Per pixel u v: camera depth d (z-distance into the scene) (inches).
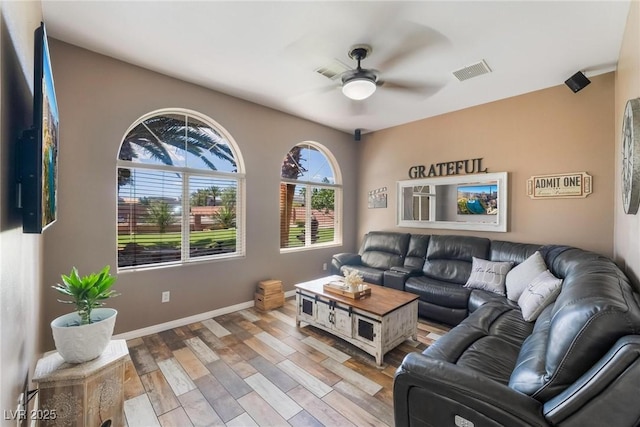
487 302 103.4
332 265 171.2
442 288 124.5
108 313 63.3
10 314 41.8
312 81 120.3
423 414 49.6
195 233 129.3
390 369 89.5
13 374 44.3
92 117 99.2
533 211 130.9
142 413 70.2
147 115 114.2
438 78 117.2
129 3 75.0
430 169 166.7
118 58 103.3
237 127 138.3
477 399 43.6
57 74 92.4
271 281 146.6
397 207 182.2
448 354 66.9
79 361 55.5
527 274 105.8
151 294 113.6
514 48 94.9
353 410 71.7
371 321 93.4
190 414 70.1
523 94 133.0
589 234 116.7
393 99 139.8
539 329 64.2
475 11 77.2
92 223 99.5
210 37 90.1
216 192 135.9
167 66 108.7
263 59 103.1
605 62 103.9
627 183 66.9
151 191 117.1
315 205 185.5
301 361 93.7
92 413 54.7
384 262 166.2
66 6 75.8
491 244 136.0
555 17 79.0
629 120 60.0
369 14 78.9
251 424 67.1
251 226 145.0
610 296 43.3
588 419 36.6
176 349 101.0
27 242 56.5
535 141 130.0
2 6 36.4
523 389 45.8
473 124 149.7
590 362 39.4
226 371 87.9
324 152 190.5
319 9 77.2
